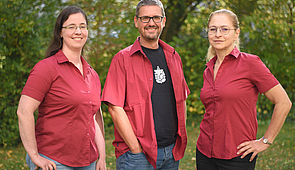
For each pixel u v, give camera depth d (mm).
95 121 2672
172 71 2779
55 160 2297
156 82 2717
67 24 2352
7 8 6230
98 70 6801
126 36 6512
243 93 2488
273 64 7410
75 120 2326
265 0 7109
